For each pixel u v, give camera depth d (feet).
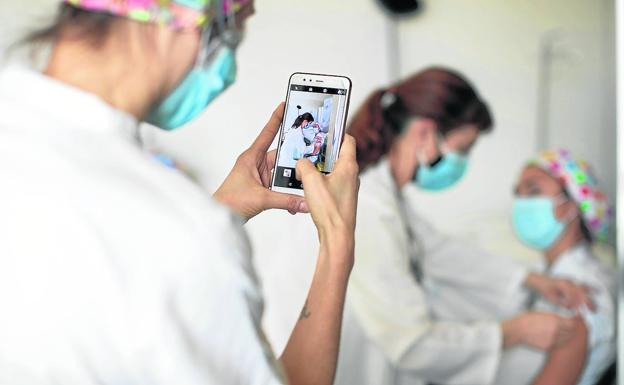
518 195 6.46
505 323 6.39
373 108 6.42
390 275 6.27
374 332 6.26
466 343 6.34
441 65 6.46
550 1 6.57
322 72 6.39
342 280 1.97
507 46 6.53
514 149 6.50
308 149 2.52
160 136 6.09
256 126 6.20
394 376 6.27
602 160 6.55
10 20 4.87
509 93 6.52
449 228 6.43
